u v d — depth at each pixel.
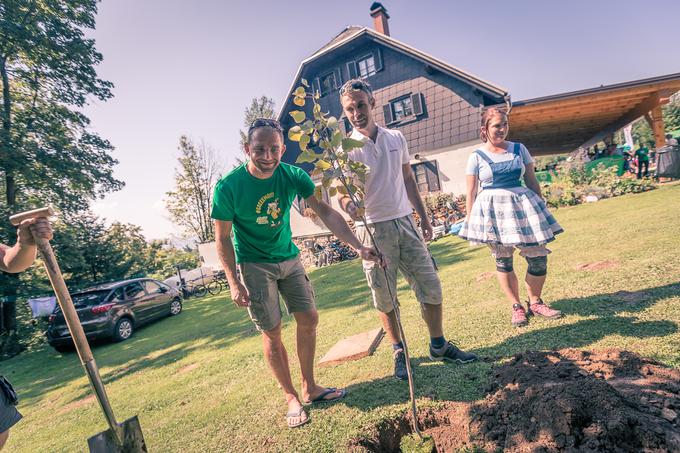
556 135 21.19
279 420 2.46
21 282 15.57
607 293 3.25
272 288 2.44
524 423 1.67
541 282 3.05
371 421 2.13
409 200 3.02
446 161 17.11
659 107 12.34
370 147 2.63
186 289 20.62
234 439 2.37
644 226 5.70
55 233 17.92
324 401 2.54
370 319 4.58
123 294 11.05
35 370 8.94
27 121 18.17
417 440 1.90
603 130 20.25
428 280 2.67
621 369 1.92
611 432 1.43
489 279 4.88
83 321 9.96
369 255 2.06
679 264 3.55
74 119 19.66
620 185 10.96
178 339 7.88
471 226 3.19
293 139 1.92
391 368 2.84
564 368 1.98
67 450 3.14
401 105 18.31
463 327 3.30
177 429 2.78
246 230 2.41
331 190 1.99
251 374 3.76
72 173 17.98
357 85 2.61
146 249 37.56
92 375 1.79
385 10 20.67
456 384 2.32
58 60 18.20
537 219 2.90
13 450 3.55
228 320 8.77
